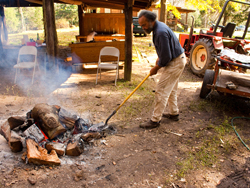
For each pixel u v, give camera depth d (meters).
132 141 3.08
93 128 3.10
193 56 7.22
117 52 5.60
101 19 9.18
